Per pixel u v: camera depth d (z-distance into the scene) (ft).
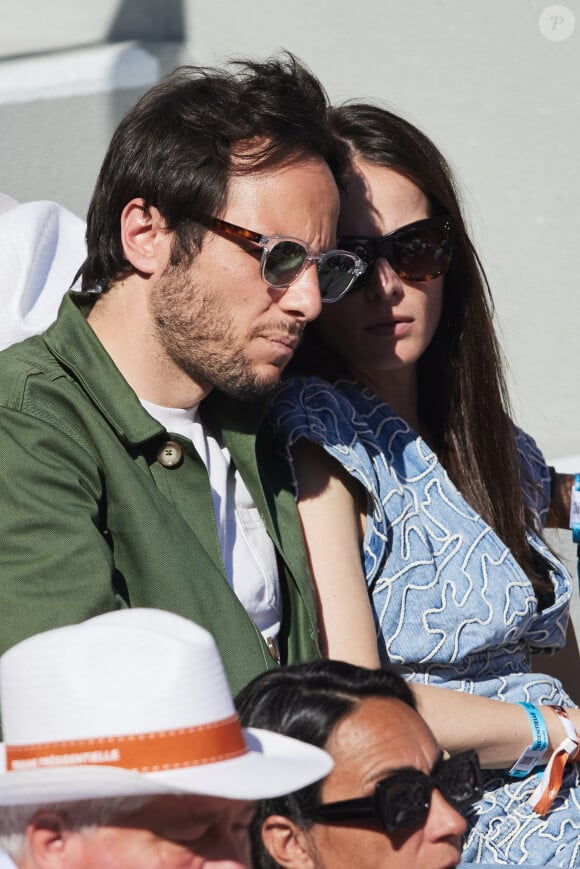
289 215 31.09
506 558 35.42
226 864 19.97
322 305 36.52
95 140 53.98
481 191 54.34
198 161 31.01
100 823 19.20
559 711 34.37
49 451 29.71
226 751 20.07
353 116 36.63
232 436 32.94
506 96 54.85
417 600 34.37
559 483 43.65
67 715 19.48
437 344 39.11
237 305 31.07
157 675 19.66
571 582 38.50
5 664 20.21
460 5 55.16
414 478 35.96
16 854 19.62
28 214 39.81
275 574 32.53
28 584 28.32
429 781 23.53
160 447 31.22
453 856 23.73
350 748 23.65
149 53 54.70
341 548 33.58
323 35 55.47
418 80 55.11
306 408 34.50
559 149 54.54
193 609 29.68
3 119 54.90
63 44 56.80
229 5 55.93
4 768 21.39
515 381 53.31
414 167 36.42
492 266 54.03
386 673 24.98
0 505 29.07
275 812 23.68
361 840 23.45
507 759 33.60
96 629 20.08
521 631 35.53
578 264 53.93
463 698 33.30
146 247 31.68
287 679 24.64
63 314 31.86
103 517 30.14
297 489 33.76
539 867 31.40
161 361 31.76
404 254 36.11
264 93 31.86
